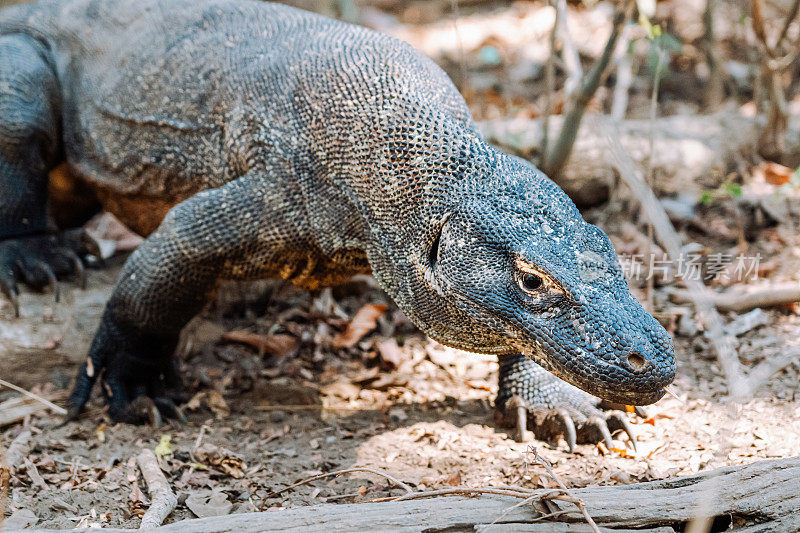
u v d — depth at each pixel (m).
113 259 8.58
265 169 5.98
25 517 5.07
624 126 9.73
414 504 4.31
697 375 6.68
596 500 4.36
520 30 14.51
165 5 7.02
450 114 5.50
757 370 6.47
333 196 5.71
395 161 5.32
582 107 8.32
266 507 5.25
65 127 7.55
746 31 11.78
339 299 8.52
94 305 7.62
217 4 6.83
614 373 4.44
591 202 9.38
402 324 7.96
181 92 6.59
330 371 7.36
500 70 13.14
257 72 6.16
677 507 4.31
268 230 5.95
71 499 5.40
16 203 7.35
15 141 7.18
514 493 4.37
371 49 5.82
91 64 7.31
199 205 6.04
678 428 5.88
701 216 9.07
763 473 4.43
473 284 4.85
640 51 12.63
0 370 7.09
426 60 5.90
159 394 6.84
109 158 7.15
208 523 4.19
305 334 7.78
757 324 7.31
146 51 6.88
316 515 4.23
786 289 7.45
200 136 6.50
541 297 4.68
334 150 5.64
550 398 5.98
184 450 6.05
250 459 5.93
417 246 5.21
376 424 6.40
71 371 7.32
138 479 5.65
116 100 7.00
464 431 6.12
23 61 7.29
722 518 4.39
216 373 7.38
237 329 7.98
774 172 9.38
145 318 6.27
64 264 7.80
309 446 6.11
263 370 7.39
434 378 7.14
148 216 7.27
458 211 5.03
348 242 5.74
